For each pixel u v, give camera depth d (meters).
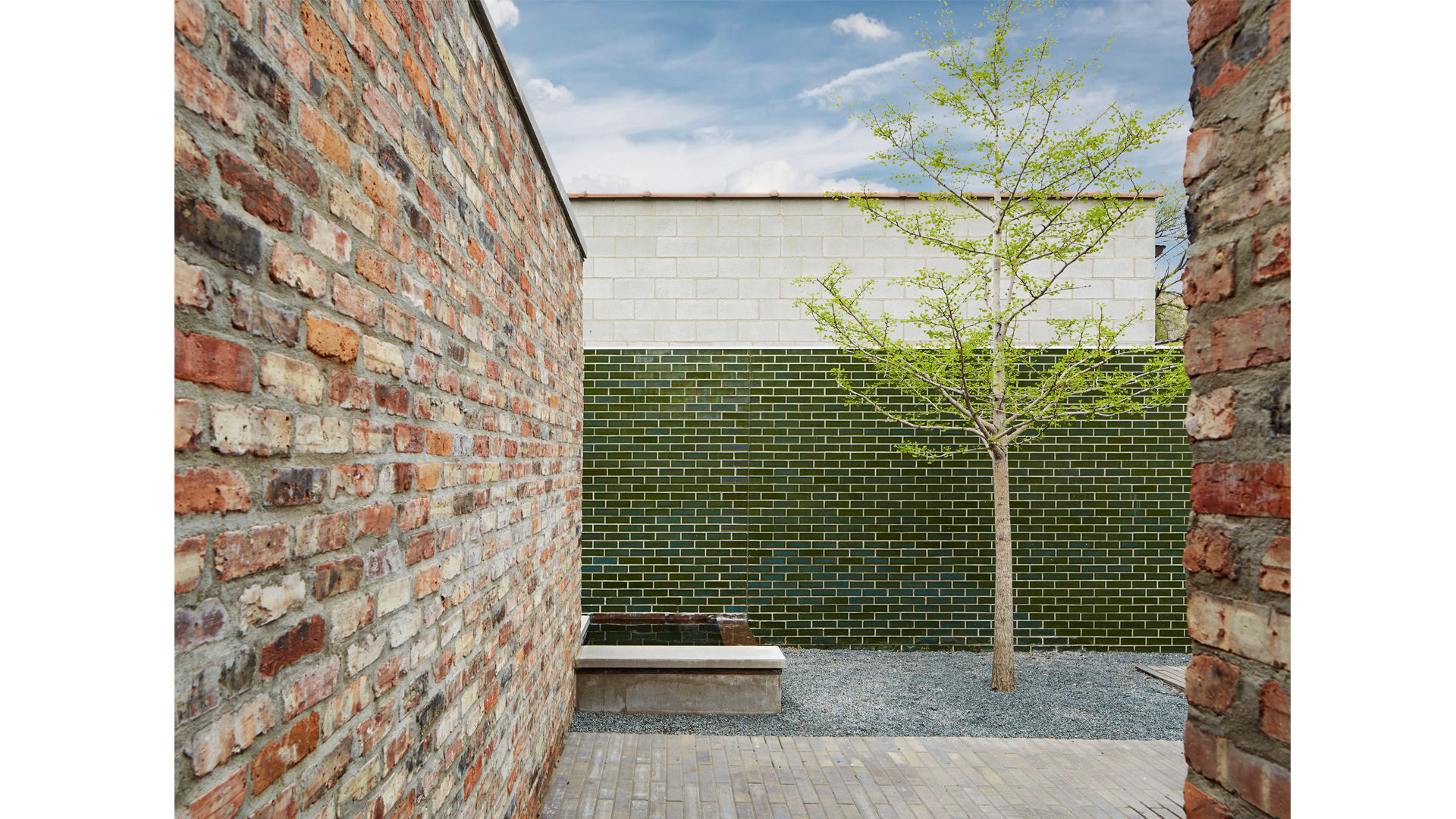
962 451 6.70
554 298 3.81
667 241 6.89
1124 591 6.70
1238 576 1.03
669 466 6.77
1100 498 6.71
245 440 1.00
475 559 2.23
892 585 6.71
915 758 4.16
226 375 0.95
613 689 4.87
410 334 1.68
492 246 2.46
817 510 6.75
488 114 2.40
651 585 6.73
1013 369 6.11
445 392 1.94
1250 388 1.02
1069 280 6.82
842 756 4.16
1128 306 6.79
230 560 0.96
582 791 3.65
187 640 0.87
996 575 5.55
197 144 0.89
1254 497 1.01
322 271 1.24
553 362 3.80
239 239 0.98
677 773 3.89
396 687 1.58
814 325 6.85
